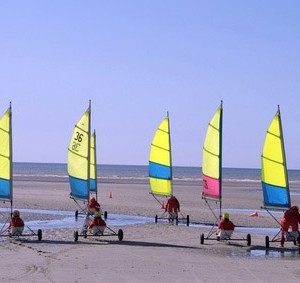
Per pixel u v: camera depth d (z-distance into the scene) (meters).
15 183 89.75
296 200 65.44
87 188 29.02
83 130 29.28
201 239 26.61
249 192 80.56
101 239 27.52
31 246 24.77
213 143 28.72
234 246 26.06
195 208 48.56
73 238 27.69
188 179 135.75
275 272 19.67
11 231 26.72
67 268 19.58
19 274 18.39
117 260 21.48
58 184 88.56
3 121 27.02
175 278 18.31
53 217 39.62
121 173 184.88
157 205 50.69
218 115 28.67
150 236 29.27
